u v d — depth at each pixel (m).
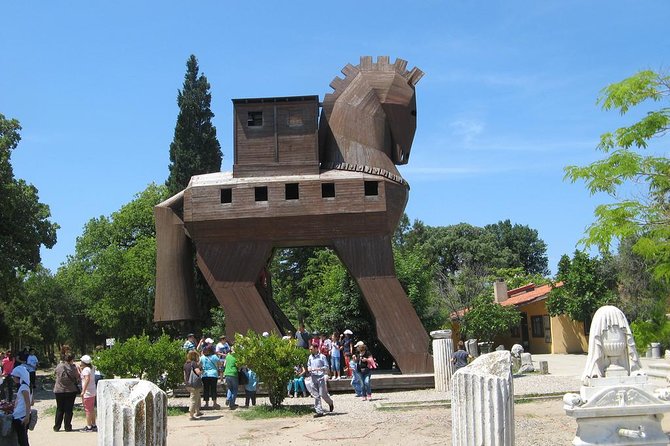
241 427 14.88
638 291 35.81
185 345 21.42
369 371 19.11
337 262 40.06
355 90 23.38
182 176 41.16
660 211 12.52
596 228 12.47
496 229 76.81
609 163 12.64
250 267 21.98
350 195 22.02
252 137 22.64
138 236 51.59
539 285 57.59
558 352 40.50
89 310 52.78
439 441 12.17
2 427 10.72
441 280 54.53
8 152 30.23
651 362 25.77
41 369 60.66
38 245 31.81
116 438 6.62
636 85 12.89
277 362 16.94
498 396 7.70
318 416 15.91
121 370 17.75
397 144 23.50
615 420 7.94
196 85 42.44
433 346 20.73
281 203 22.00
